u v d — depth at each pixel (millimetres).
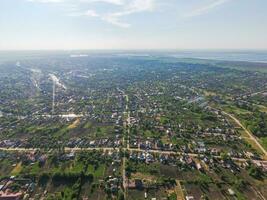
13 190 159125
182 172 176375
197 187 160625
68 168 181750
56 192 157250
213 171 178250
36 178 169250
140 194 153625
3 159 194750
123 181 165500
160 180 165875
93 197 152625
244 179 169500
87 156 196500
